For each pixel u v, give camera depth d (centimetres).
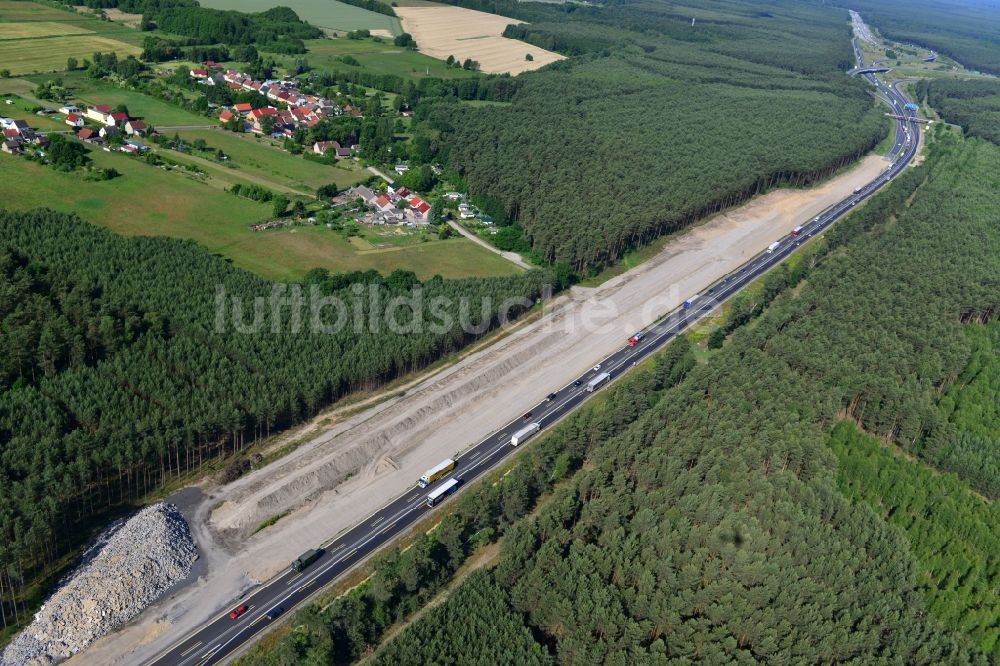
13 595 12519
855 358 19650
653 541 13475
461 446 17375
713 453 15562
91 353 17562
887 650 12012
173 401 16162
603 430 17038
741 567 12794
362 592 13350
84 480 14125
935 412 17588
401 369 19350
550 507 14500
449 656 11588
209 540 14200
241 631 12494
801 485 14775
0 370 16162
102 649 11981
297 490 15462
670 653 11969
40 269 19762
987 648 12662
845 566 13238
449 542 13938
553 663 11988
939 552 14450
